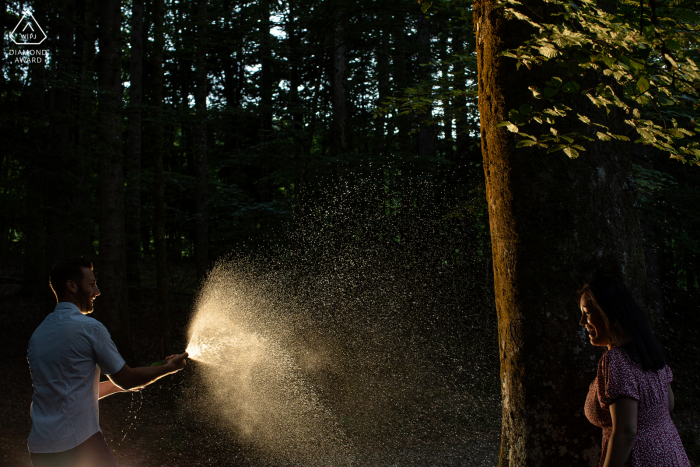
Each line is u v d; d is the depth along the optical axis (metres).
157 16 8.27
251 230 11.79
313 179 11.80
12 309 11.19
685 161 2.23
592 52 1.96
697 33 2.13
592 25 1.92
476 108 7.21
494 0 2.14
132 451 5.68
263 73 15.46
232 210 12.04
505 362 2.07
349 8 9.68
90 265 2.35
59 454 2.04
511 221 2.02
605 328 1.77
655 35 2.01
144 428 6.42
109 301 8.41
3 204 7.77
